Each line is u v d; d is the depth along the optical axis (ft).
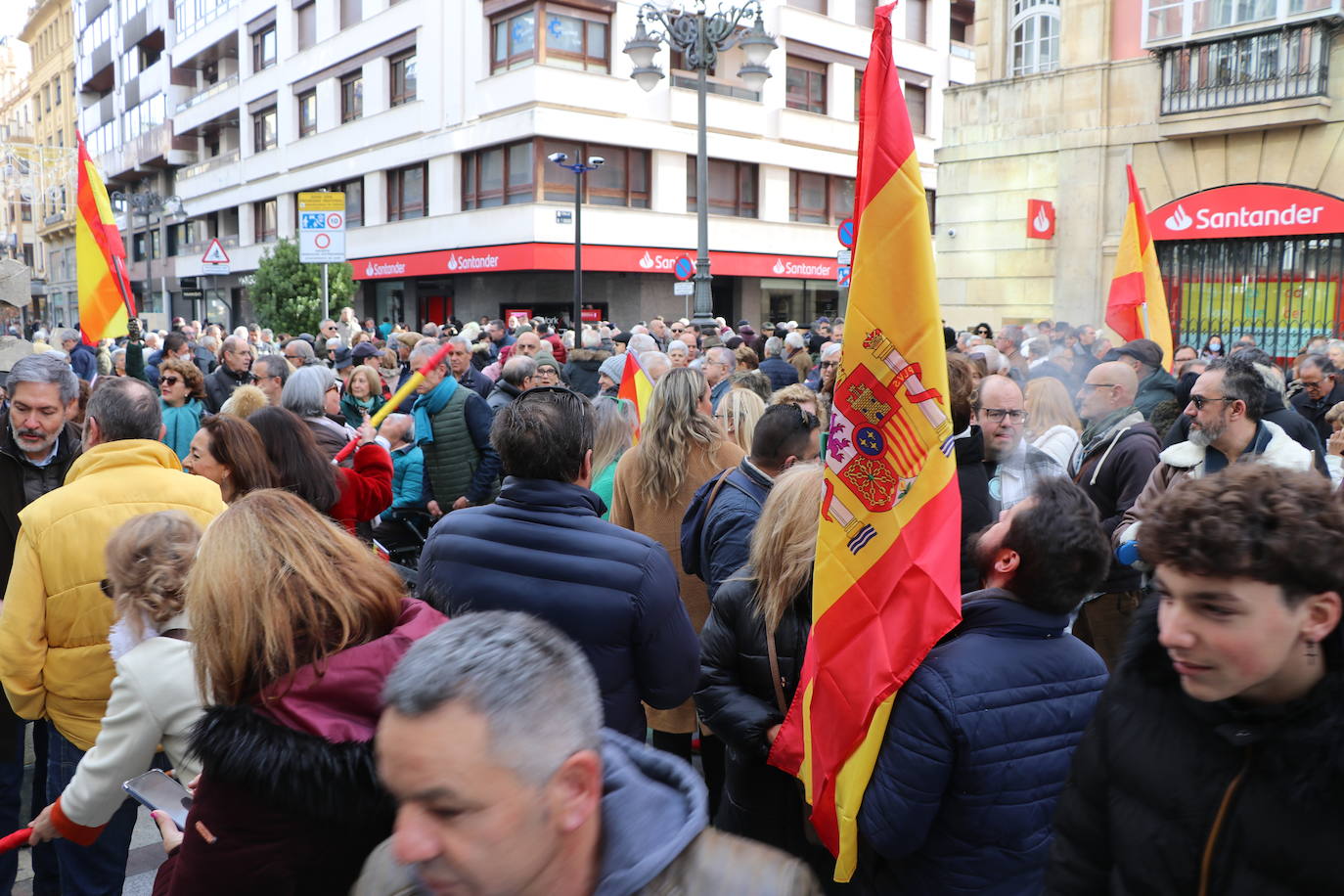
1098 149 54.03
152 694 7.16
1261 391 13.47
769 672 9.42
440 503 21.08
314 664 5.55
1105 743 5.09
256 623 5.52
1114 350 20.68
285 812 5.39
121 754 7.26
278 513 5.93
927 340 7.98
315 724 5.44
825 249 105.40
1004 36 58.70
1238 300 51.80
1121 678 5.09
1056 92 55.42
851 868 7.86
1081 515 7.30
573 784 3.77
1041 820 7.28
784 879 4.01
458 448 20.86
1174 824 4.66
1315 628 4.33
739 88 96.78
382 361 32.48
